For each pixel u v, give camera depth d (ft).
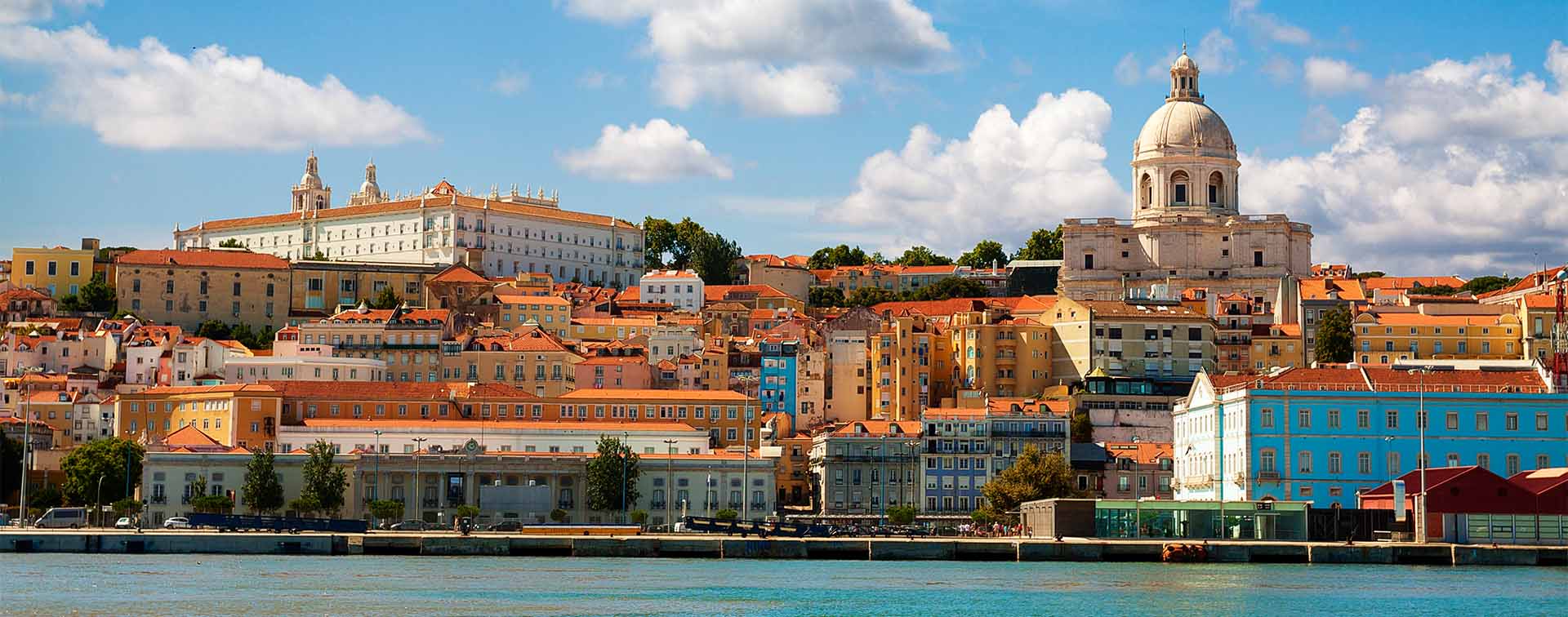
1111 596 588.09
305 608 538.47
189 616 517.14
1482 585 618.44
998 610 549.95
